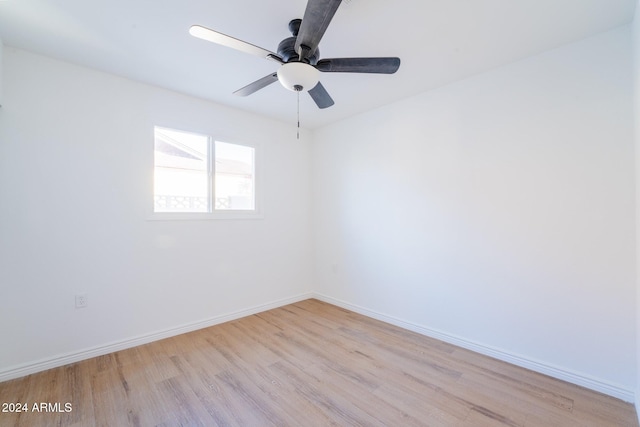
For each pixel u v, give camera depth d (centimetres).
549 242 208
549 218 207
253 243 338
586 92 193
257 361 229
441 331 267
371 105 311
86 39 195
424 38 191
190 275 287
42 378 203
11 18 173
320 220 392
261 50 163
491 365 222
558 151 204
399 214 300
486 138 237
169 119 273
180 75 244
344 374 211
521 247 220
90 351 232
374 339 269
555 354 205
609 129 185
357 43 196
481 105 240
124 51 209
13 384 196
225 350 246
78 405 176
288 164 374
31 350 209
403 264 296
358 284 342
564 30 184
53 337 217
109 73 241
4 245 200
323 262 388
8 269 202
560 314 203
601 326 188
